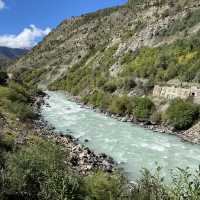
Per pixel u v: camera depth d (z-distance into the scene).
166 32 76.56
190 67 52.78
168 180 21.56
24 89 75.19
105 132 38.41
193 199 11.31
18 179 14.33
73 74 112.50
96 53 114.94
